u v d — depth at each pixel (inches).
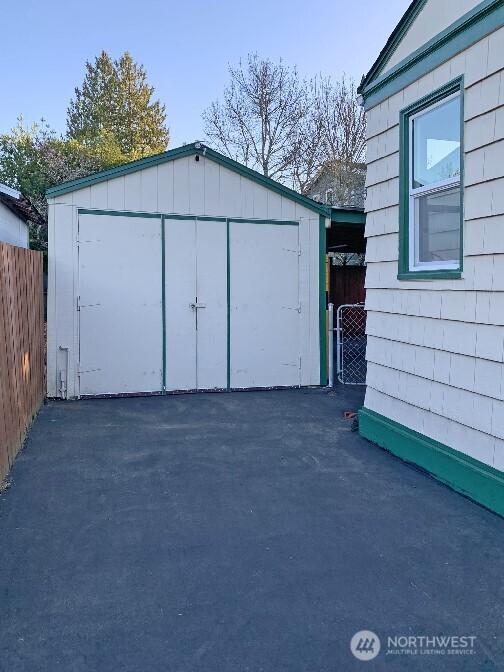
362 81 204.7
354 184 791.7
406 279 178.4
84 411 250.8
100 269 277.4
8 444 169.5
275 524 132.0
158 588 103.4
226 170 294.8
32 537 124.5
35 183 617.6
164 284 287.0
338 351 330.6
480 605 97.9
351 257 669.3
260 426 226.1
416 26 171.6
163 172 284.5
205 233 292.5
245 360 302.0
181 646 86.7
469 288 148.1
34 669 81.2
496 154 137.4
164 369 288.7
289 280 308.8
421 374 171.9
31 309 230.4
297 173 841.5
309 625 92.0
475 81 144.6
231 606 97.6
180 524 132.0
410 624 92.3
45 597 100.3
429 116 174.2
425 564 112.4
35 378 238.4
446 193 169.8
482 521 133.3
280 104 847.7
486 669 81.6
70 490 153.8
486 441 142.2
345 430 220.1
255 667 81.9
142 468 173.0
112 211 277.6
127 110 1197.1
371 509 140.9
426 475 166.4
